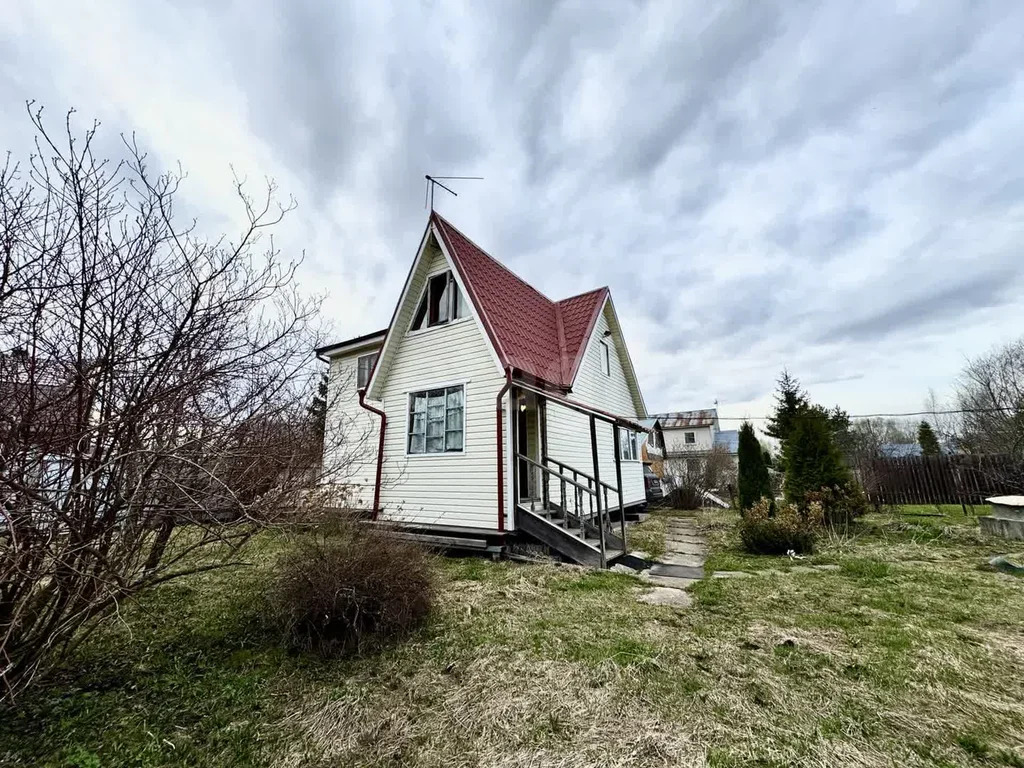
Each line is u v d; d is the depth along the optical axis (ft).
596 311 40.42
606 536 27.76
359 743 9.23
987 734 8.84
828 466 34.14
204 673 12.03
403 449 32.17
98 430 8.84
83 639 10.32
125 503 9.44
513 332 31.58
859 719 9.38
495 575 22.06
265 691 11.12
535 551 26.09
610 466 42.24
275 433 13.78
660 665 11.93
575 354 36.42
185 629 14.90
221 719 9.97
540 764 8.40
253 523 11.92
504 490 26.32
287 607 13.70
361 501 31.17
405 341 34.09
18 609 8.34
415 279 33.91
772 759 8.24
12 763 8.38
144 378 9.94
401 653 13.16
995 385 69.05
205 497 10.64
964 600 16.94
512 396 28.19
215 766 8.56
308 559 14.40
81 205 9.67
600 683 11.14
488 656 12.77
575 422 35.88
